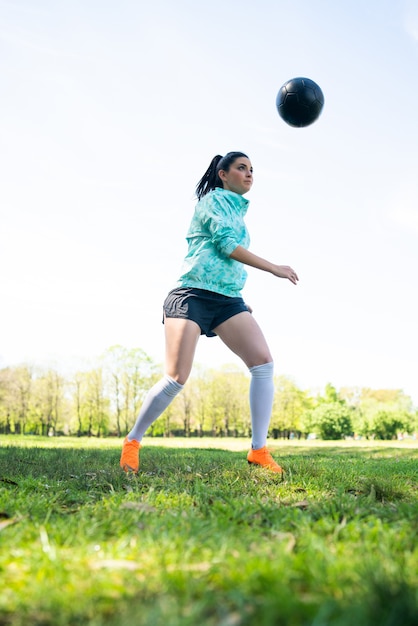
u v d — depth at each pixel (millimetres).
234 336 4598
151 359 41000
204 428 43219
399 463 5836
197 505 2873
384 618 1240
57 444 11148
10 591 1521
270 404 4625
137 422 4453
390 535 1987
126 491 3367
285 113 5074
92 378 40531
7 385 40219
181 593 1488
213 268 4461
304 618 1291
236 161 4797
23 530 2113
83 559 1775
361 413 46312
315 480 3930
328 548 1863
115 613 1370
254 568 1587
